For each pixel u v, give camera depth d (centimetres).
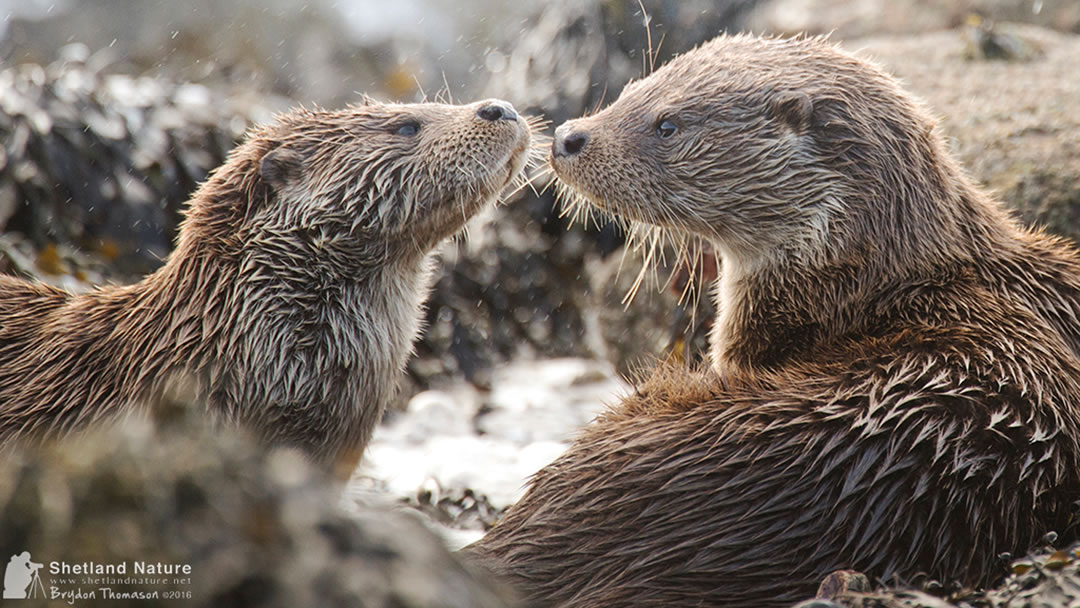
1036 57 1511
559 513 724
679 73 946
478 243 1614
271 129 967
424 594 348
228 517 342
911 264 841
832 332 855
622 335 1378
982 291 812
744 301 909
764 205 881
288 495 355
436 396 1421
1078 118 1317
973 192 909
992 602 585
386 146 927
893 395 714
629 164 920
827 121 870
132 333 873
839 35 1912
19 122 1462
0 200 1412
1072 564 589
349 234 904
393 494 1070
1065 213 1220
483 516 1052
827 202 861
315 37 2455
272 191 908
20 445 825
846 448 690
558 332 1591
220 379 841
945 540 664
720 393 764
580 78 1822
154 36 2433
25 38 2431
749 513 681
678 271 1246
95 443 354
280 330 862
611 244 1608
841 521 672
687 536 682
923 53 1560
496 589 391
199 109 1588
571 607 670
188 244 896
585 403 1372
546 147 1105
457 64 2495
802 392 738
